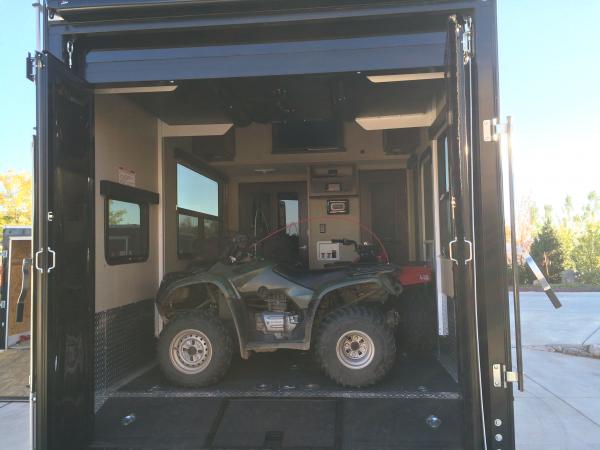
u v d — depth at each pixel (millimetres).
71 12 2918
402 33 2895
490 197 2719
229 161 6645
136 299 4539
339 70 2918
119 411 3529
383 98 4586
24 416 4523
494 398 2709
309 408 3480
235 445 3027
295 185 7668
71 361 2943
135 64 3066
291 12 2850
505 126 2693
